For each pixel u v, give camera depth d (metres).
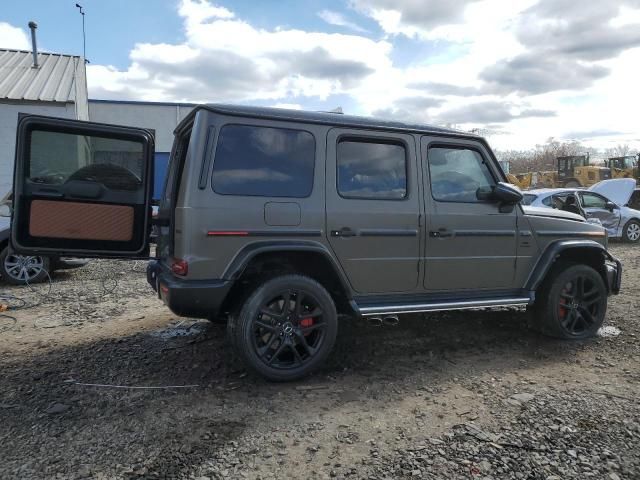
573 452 2.71
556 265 4.68
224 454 2.71
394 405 3.30
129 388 3.57
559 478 2.48
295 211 3.62
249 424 3.04
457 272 4.22
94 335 4.86
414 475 2.50
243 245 3.48
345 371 3.92
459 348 4.48
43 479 2.46
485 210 4.32
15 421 3.07
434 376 3.81
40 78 14.09
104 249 3.95
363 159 3.95
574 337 4.65
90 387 3.59
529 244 4.50
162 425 3.03
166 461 2.63
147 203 4.07
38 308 5.91
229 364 4.04
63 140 3.82
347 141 3.90
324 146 3.79
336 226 3.75
